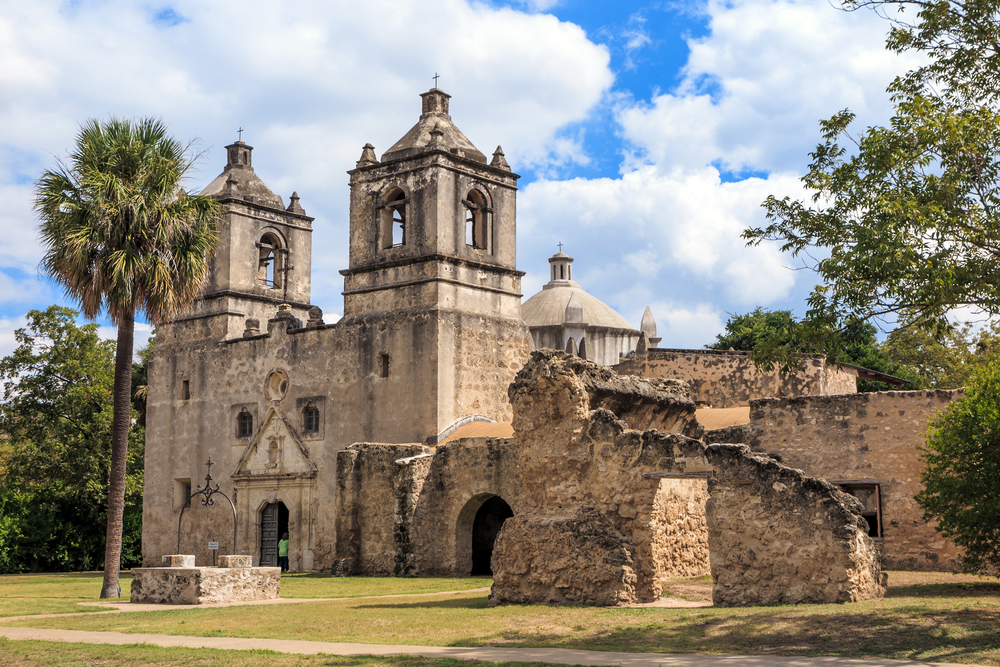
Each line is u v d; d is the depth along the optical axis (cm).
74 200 2788
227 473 4344
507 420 3981
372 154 4166
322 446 4012
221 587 2305
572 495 2172
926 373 5362
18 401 5238
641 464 2095
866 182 1739
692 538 2458
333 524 3912
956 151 1702
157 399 4669
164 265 2781
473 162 4031
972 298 1641
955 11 1770
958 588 1953
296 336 4191
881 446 2586
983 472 1948
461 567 3231
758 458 1872
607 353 6481
